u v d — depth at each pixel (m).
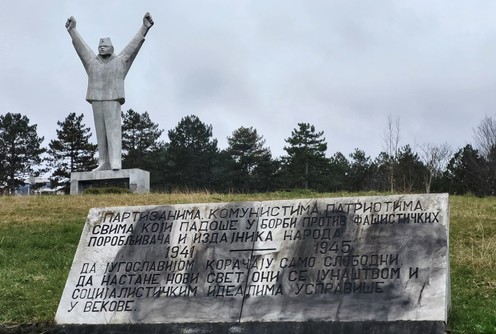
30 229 19.78
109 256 10.86
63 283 13.27
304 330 9.37
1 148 60.16
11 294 12.47
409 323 8.99
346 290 9.58
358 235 9.98
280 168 57.59
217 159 60.66
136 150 61.41
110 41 34.91
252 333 9.55
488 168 48.81
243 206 10.76
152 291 10.37
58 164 60.47
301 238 10.21
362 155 64.31
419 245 9.63
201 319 9.88
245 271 10.16
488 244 15.20
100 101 34.38
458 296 11.57
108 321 10.24
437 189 48.91
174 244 10.70
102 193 30.72
